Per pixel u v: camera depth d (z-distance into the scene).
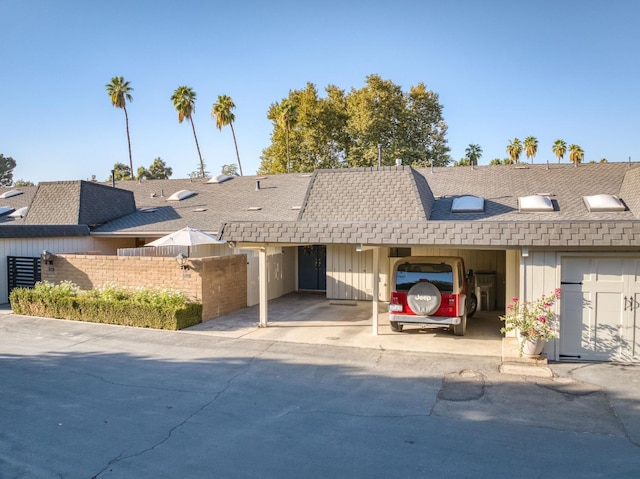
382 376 8.85
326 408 7.27
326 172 18.75
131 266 14.76
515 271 12.03
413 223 10.62
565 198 17.53
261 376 8.85
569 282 9.80
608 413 7.05
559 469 5.38
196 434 6.30
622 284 9.60
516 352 10.33
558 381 8.49
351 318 14.55
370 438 6.20
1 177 72.12
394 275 12.07
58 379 8.62
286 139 42.44
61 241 19.22
